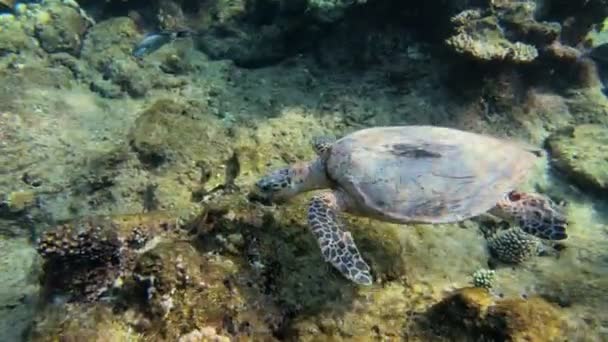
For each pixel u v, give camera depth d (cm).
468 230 115
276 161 124
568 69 172
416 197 86
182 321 75
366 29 179
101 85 189
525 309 79
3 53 190
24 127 158
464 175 88
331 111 163
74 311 82
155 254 80
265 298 86
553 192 136
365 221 104
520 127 157
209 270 83
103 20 225
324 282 90
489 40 156
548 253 113
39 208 136
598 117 161
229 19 222
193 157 136
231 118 165
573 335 83
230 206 98
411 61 173
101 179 137
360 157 91
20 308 113
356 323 84
